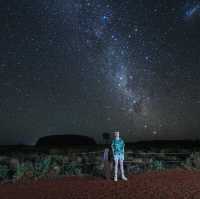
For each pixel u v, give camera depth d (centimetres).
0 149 2791
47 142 4956
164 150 2222
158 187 1103
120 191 1048
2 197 985
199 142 3322
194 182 1188
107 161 1309
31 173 1381
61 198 962
